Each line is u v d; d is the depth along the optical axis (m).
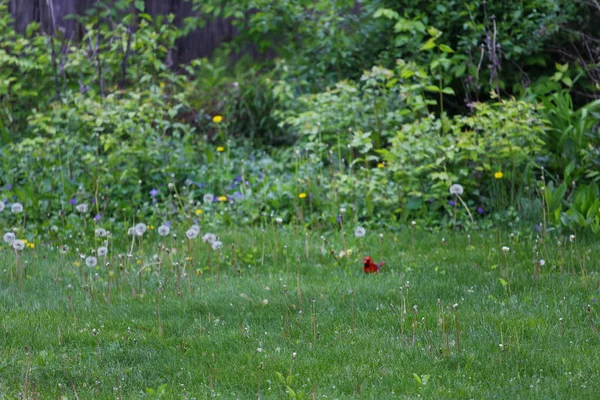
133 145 12.02
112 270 9.15
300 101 13.62
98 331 6.91
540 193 10.88
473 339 6.55
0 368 6.00
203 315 7.52
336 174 11.59
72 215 10.99
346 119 12.39
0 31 14.88
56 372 5.99
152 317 7.46
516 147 11.06
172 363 6.21
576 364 5.96
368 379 5.82
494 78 13.25
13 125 14.12
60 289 8.43
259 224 11.45
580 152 11.70
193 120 14.62
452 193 10.75
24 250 10.09
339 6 14.90
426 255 9.57
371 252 9.84
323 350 6.42
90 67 14.67
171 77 14.20
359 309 7.54
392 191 11.31
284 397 5.51
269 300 7.88
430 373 5.91
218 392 5.62
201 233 10.74
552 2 13.41
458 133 11.38
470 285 8.29
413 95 12.14
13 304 7.82
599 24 13.79
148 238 10.65
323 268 9.22
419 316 7.14
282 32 15.25
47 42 14.62
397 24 13.43
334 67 14.88
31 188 11.65
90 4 15.87
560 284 8.12
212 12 16.05
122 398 5.53
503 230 10.70
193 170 12.48
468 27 13.98
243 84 14.63
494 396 5.45
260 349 6.38
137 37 14.66
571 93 14.12
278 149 13.92
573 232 10.20
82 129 12.72
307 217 11.33
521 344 6.41
